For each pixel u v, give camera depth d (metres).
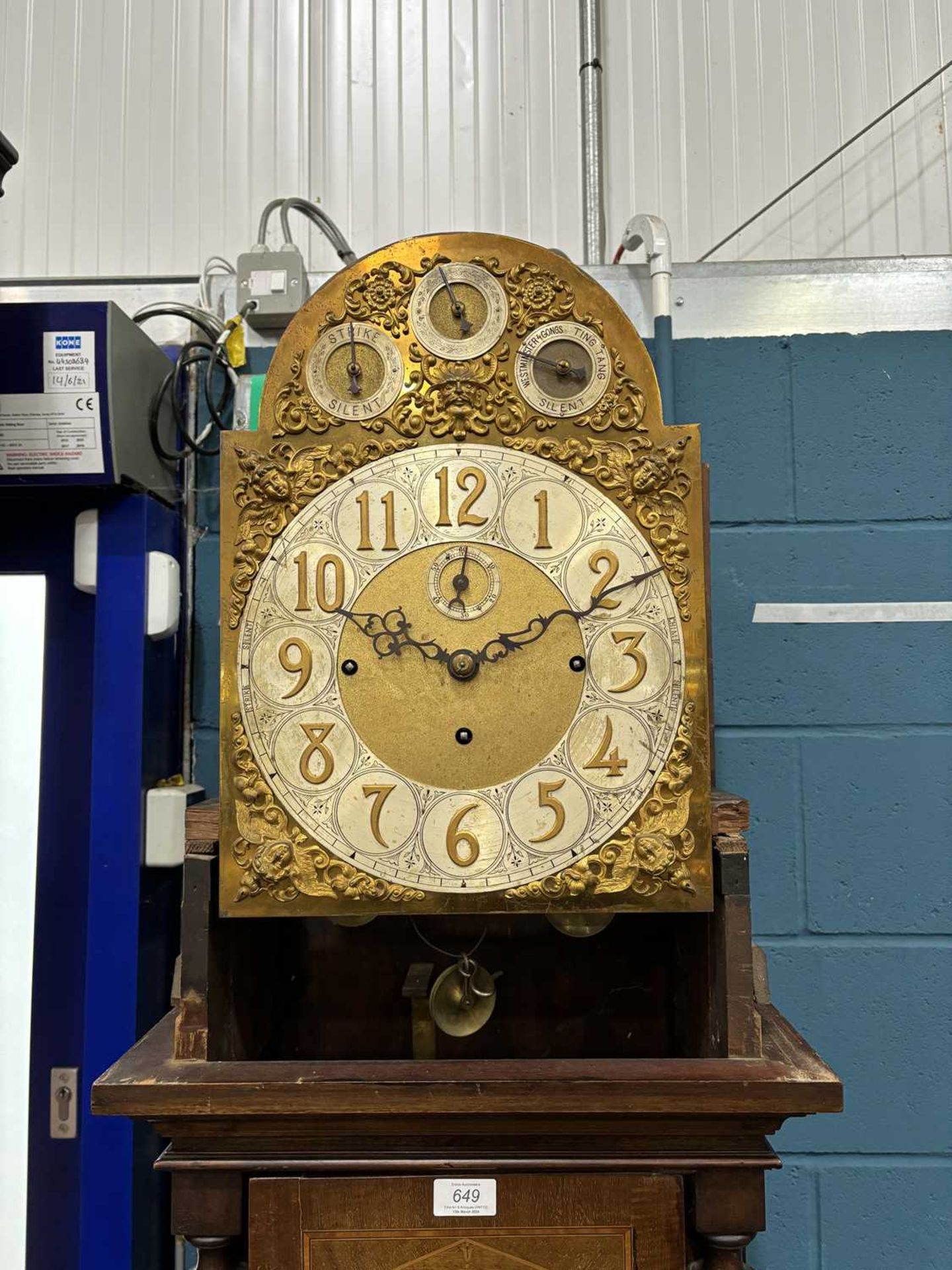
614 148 1.36
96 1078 1.04
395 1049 1.06
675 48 1.37
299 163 1.36
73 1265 1.05
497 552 0.83
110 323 1.00
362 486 0.83
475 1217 0.77
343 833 0.81
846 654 1.18
